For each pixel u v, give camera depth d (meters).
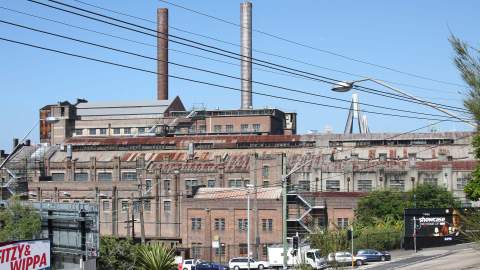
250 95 149.00
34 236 39.66
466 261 52.41
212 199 88.81
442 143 106.12
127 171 101.50
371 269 53.78
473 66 18.39
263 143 110.50
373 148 107.50
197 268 69.00
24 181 100.00
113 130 150.25
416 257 62.91
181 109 159.38
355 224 78.56
